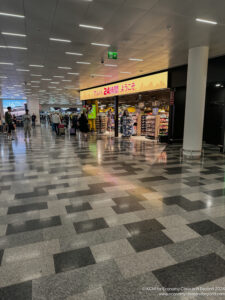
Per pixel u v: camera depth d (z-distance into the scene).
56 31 5.13
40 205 3.11
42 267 1.86
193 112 6.38
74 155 6.91
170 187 3.86
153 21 4.60
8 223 2.61
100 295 1.58
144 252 2.07
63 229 2.47
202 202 3.22
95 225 2.55
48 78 11.76
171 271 1.82
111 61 8.00
